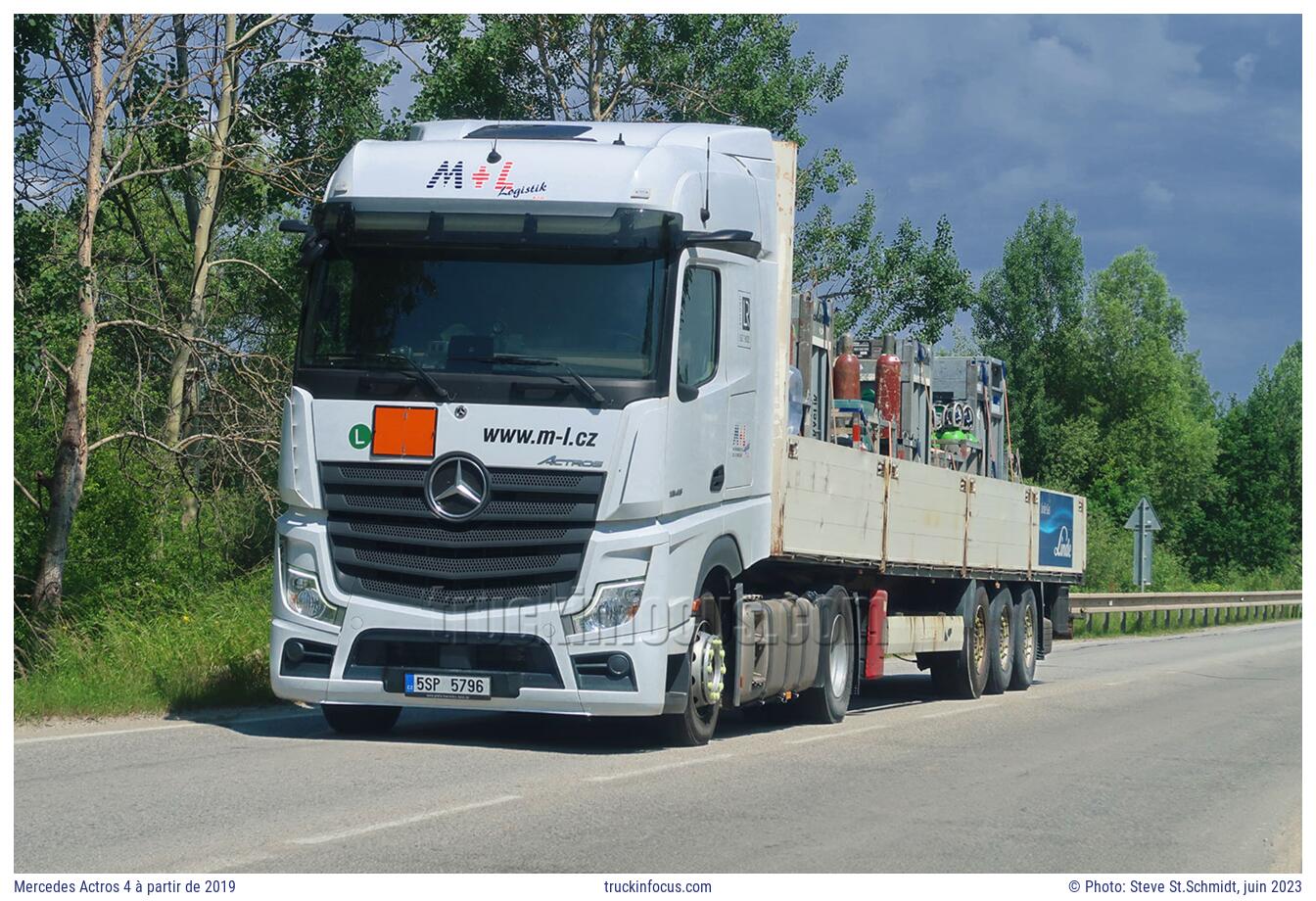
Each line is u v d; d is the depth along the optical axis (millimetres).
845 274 39688
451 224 10547
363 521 10500
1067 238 82250
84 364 18141
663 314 10430
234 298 23578
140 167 20125
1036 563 19812
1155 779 10312
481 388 10320
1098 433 79250
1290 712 15695
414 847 6969
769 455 12094
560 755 10516
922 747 11680
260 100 21000
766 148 12391
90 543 19906
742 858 6984
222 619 17031
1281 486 87188
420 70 20812
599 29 32844
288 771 9250
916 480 15625
